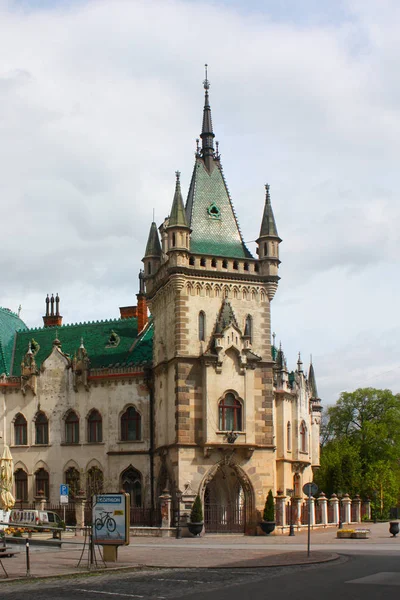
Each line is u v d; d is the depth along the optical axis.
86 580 31.72
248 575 32.94
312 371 95.56
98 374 74.06
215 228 68.50
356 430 108.81
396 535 61.84
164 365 66.56
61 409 75.19
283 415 80.25
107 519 37.72
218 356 63.69
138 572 34.56
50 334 82.38
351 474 101.12
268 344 66.69
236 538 59.00
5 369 79.06
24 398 76.50
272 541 55.38
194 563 37.53
